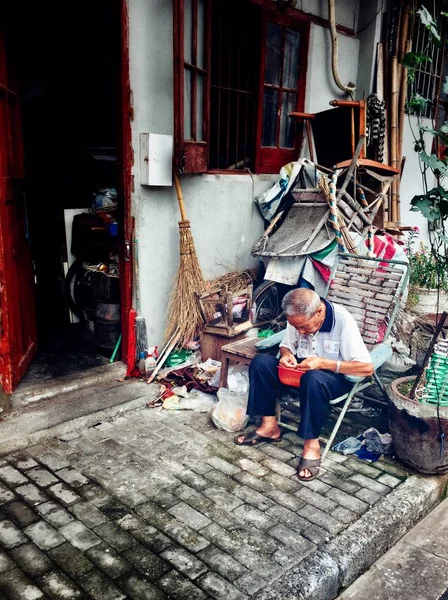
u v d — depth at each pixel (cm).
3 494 282
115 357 443
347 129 509
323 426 366
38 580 225
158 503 278
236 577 229
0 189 330
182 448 331
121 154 393
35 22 548
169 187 423
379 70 589
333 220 435
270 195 495
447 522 295
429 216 320
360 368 304
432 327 415
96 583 224
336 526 264
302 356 326
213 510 273
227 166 495
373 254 458
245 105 496
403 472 314
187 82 404
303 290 303
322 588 230
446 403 302
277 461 321
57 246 577
